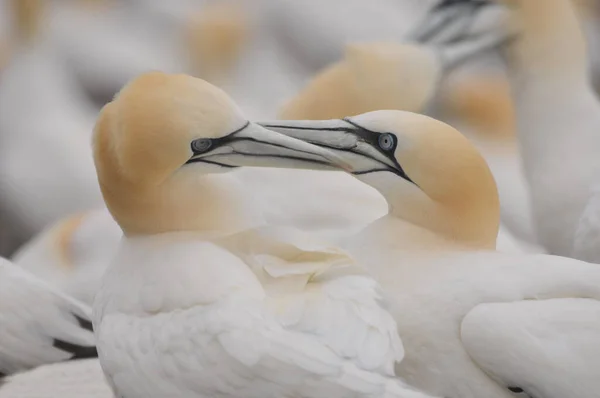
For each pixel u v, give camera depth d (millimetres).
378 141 6473
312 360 6277
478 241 6473
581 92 6941
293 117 6945
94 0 12203
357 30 11922
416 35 7016
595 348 6332
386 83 6934
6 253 9352
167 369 6320
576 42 6949
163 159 6410
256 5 12125
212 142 6414
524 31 6965
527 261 6406
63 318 6695
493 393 6379
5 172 9406
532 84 6961
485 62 9547
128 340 6352
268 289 6336
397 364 6410
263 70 11414
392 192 6477
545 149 6930
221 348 6297
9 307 6672
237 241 6383
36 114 9906
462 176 6457
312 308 6301
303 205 6805
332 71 6949
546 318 6348
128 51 11648
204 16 11547
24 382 6648
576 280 6371
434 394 6402
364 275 6340
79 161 9344
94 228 7215
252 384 6285
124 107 6422
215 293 6324
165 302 6344
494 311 6359
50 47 11047
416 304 6406
